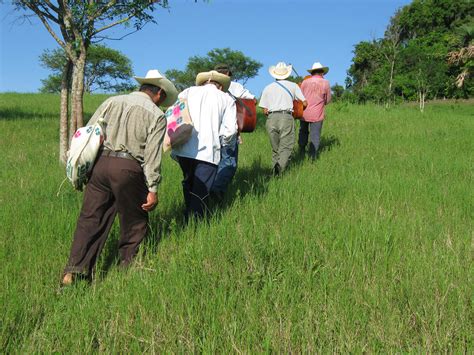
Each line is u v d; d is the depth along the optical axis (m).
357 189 6.63
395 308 3.37
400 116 17.09
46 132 13.55
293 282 3.76
